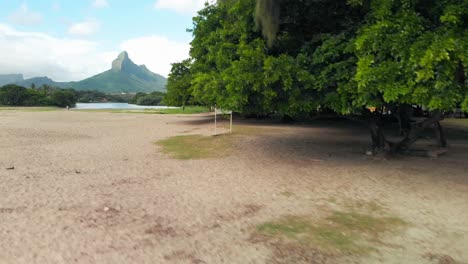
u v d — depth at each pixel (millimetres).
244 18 11258
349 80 8789
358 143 15977
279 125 26406
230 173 9727
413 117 24781
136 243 4859
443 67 7062
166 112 50406
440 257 4488
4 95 83875
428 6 8680
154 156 12508
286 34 10812
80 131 21516
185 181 8727
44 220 5699
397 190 7906
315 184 8477
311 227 5562
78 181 8516
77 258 4352
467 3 7750
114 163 11031
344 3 10023
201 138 18188
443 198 7250
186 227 5523
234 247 4762
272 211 6395
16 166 10133
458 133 20453
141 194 7449
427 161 11383
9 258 4305
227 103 9891
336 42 9344
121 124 27719
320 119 31172
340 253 4594
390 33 8109
